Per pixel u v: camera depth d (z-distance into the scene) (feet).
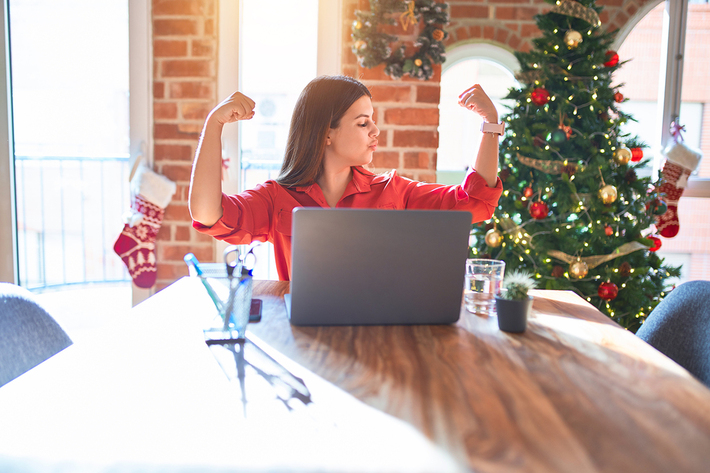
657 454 1.76
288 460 1.69
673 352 3.65
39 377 2.37
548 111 7.86
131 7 8.04
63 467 1.65
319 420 1.98
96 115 15.52
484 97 4.59
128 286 14.06
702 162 11.61
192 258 2.93
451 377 2.41
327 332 3.05
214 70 8.13
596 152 7.80
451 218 3.05
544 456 1.74
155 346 2.80
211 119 4.04
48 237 13.96
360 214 2.98
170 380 2.34
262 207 4.91
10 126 8.53
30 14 15.05
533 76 8.13
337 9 8.13
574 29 7.98
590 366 2.57
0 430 1.88
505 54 9.93
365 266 3.07
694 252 13.38
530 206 7.66
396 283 3.12
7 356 3.04
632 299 7.89
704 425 1.97
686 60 11.43
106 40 15.21
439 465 1.68
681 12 10.00
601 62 7.99
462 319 3.40
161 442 1.80
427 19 7.67
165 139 8.25
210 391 2.23
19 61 15.20
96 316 11.17
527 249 7.84
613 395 2.23
